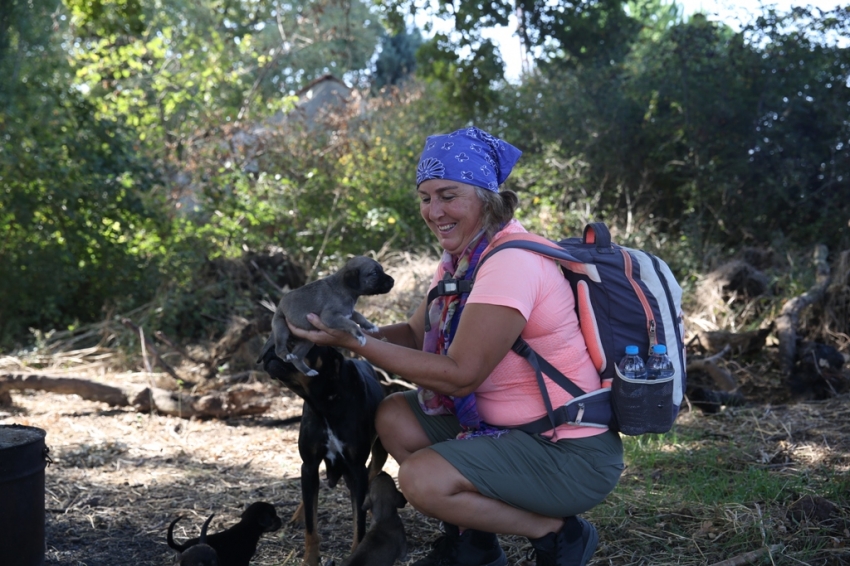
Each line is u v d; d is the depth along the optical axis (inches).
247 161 525.0
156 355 305.9
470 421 124.2
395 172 525.7
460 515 118.1
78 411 276.5
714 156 462.0
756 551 142.6
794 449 205.0
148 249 416.2
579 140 507.8
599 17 560.4
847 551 143.1
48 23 429.7
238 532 142.7
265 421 267.9
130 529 171.3
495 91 553.6
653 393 117.3
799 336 319.9
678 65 478.6
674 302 121.6
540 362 119.2
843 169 438.9
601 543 153.7
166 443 240.5
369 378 153.9
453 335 124.0
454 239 125.7
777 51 454.3
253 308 378.6
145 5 748.6
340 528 169.2
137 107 503.8
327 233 455.2
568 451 119.9
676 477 189.2
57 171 386.3
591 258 120.9
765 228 454.0
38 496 136.0
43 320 402.0
